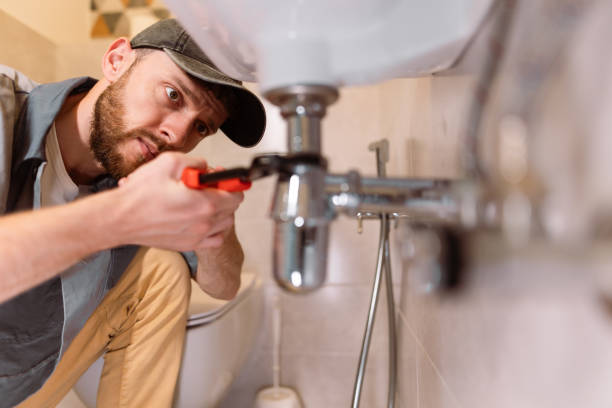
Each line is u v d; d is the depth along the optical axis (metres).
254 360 1.39
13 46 1.30
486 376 0.38
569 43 0.21
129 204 0.45
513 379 0.31
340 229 1.36
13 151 0.71
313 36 0.30
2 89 0.70
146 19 1.45
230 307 1.05
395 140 1.00
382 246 0.88
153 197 0.45
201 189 0.46
